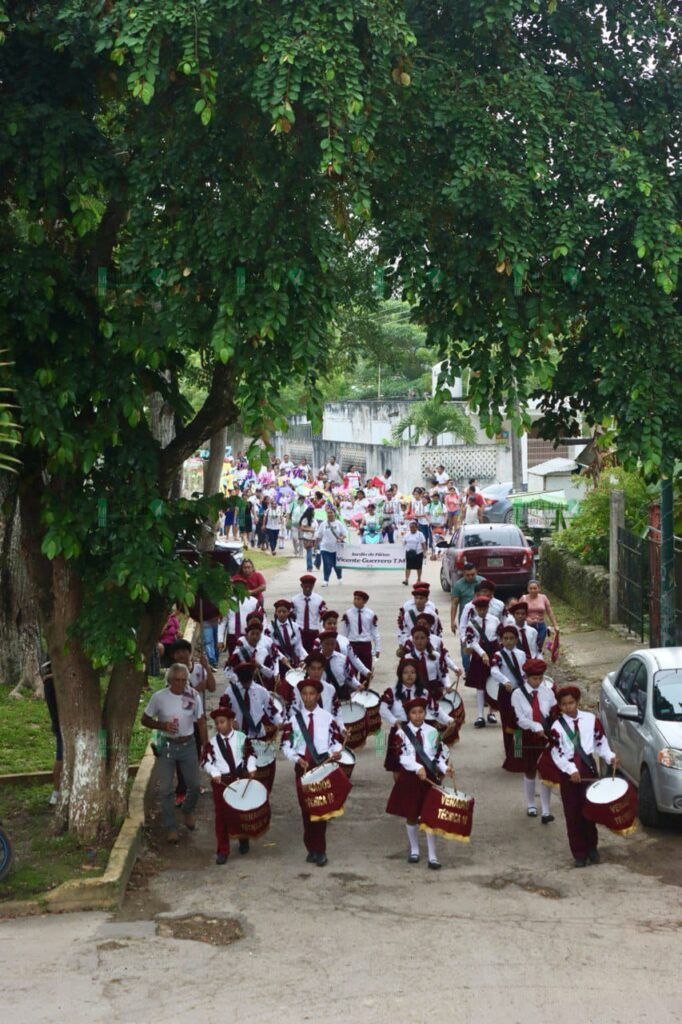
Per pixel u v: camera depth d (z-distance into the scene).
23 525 11.83
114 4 9.60
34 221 10.56
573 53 11.04
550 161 10.40
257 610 18.16
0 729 15.87
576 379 10.99
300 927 9.62
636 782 12.43
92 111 10.76
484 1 10.18
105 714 11.90
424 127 10.17
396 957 8.95
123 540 10.64
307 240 10.02
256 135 9.87
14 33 10.20
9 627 18.27
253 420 9.63
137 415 10.66
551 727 11.28
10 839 11.62
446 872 10.98
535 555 30.72
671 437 10.73
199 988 8.44
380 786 14.02
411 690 11.74
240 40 9.35
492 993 8.27
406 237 10.25
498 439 10.67
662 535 17.70
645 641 21.55
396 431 53.53
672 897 10.24
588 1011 7.96
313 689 11.48
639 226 10.10
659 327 10.73
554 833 12.12
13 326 10.55
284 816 12.97
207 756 11.52
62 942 9.34
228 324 9.68
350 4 9.35
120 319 10.45
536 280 10.55
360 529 39.09
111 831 11.65
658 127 10.90
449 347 10.80
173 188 10.25
